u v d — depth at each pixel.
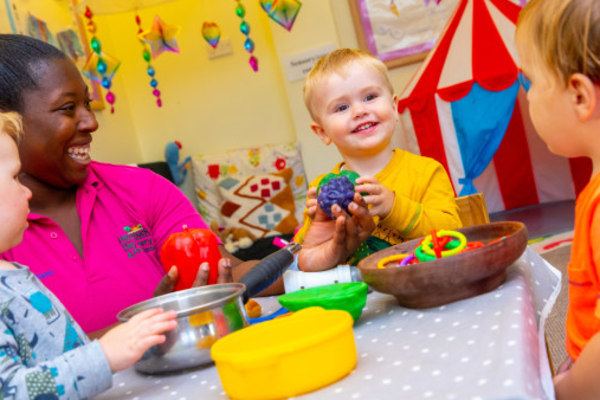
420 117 3.36
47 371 0.63
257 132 4.15
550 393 0.57
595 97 0.70
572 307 0.83
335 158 3.98
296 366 0.60
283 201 3.97
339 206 1.03
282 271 0.94
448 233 0.93
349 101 1.28
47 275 1.22
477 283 0.79
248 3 4.04
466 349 0.61
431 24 3.76
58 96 1.16
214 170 4.10
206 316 0.76
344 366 0.62
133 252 1.30
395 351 0.67
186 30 4.14
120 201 1.32
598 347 0.66
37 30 3.08
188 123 4.24
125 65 4.23
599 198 0.72
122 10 3.23
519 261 0.91
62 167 1.21
